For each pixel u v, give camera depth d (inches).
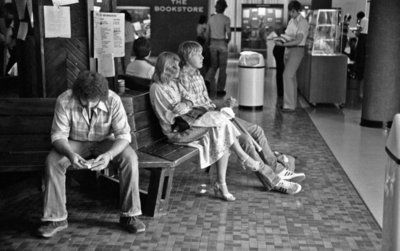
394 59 297.1
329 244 151.3
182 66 195.2
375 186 202.7
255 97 360.2
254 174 215.6
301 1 650.8
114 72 200.7
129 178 155.3
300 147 260.5
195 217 169.3
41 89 181.9
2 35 285.4
